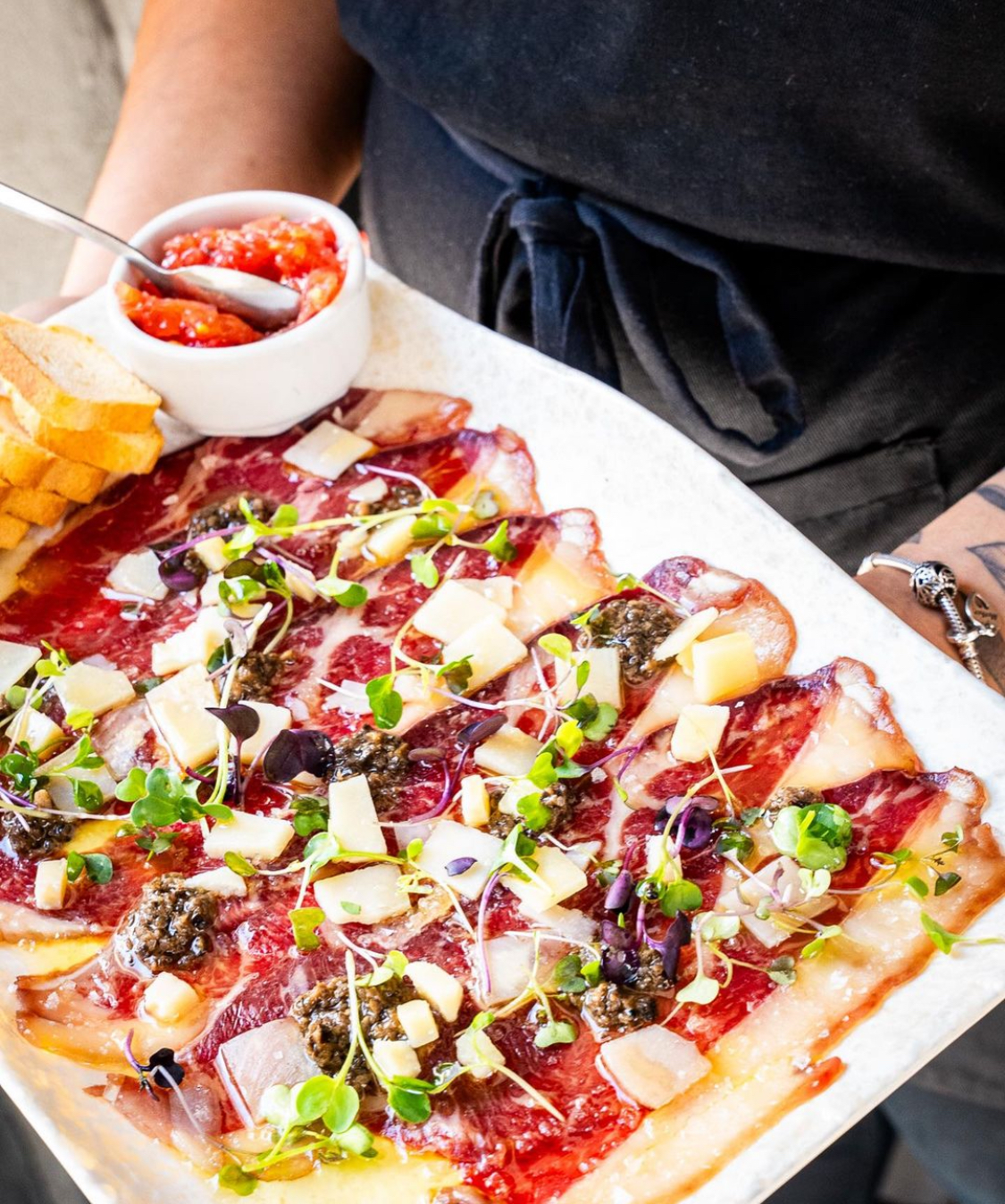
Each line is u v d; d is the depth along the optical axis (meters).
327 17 0.75
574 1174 0.49
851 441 0.68
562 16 0.63
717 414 0.69
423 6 0.66
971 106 0.61
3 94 1.08
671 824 0.54
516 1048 0.51
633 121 0.63
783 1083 0.50
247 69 0.74
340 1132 0.49
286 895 0.54
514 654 0.58
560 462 0.61
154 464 0.63
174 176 0.72
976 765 0.53
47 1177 0.76
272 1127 0.50
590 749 0.56
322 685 0.58
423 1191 0.49
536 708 0.57
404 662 0.58
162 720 0.57
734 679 0.56
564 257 0.66
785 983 0.51
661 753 0.56
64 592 0.61
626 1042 0.51
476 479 0.62
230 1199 0.49
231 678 0.58
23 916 0.54
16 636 0.60
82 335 0.63
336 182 0.77
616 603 0.59
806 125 0.62
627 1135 0.50
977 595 0.58
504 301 0.69
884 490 0.69
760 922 0.52
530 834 0.54
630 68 0.62
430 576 0.60
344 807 0.54
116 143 0.75
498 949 0.53
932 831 0.53
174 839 0.55
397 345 0.64
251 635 0.59
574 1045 0.51
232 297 0.62
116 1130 0.50
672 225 0.66
